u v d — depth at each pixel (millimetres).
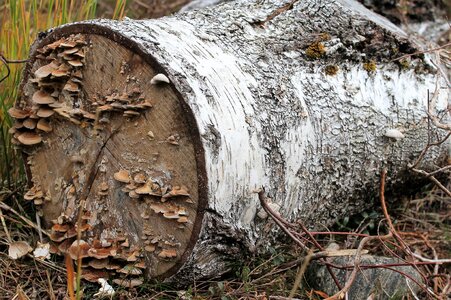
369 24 2762
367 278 2355
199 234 2125
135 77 2166
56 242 2453
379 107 2719
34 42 2439
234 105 2164
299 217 2553
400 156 2834
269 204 2301
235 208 2201
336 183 2643
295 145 2365
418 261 2561
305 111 2418
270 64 2408
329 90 2561
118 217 2312
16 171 2879
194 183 2094
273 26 2572
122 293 2260
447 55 3295
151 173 2189
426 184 3182
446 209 3311
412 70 2893
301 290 2422
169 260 2221
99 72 2258
